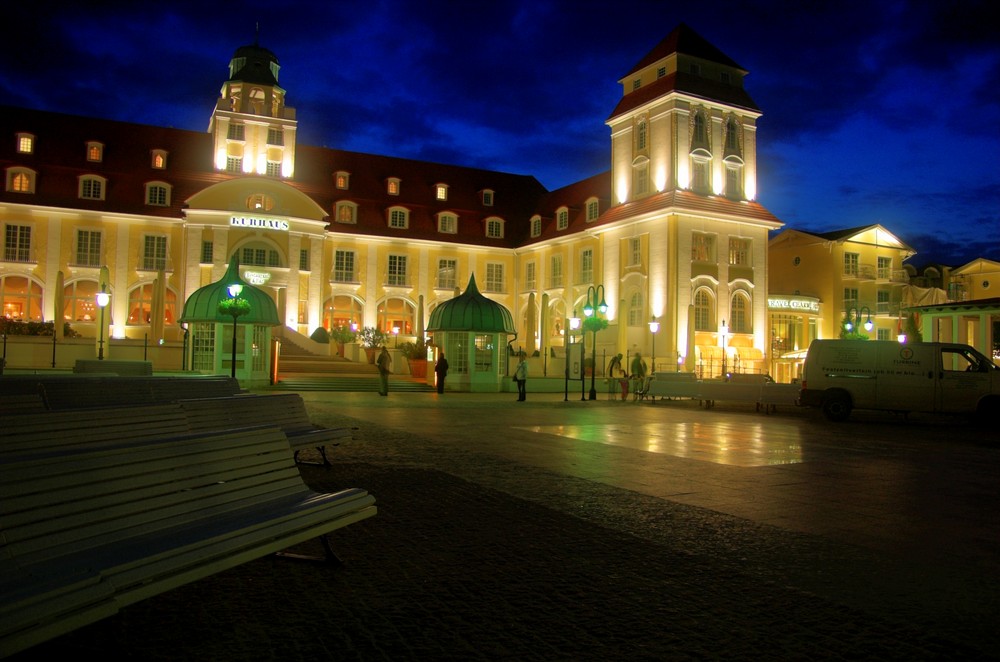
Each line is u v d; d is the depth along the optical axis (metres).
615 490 10.20
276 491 6.08
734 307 50.75
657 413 25.67
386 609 5.37
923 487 11.15
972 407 22.11
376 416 20.86
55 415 5.75
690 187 49.78
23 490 4.00
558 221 60.28
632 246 52.03
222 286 32.25
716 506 9.33
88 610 3.78
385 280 60.12
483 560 6.65
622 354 41.22
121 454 4.68
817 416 25.67
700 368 48.34
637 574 6.33
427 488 10.00
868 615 5.45
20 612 3.46
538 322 61.41
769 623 5.23
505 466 12.11
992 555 7.27
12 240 51.22
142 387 11.31
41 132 54.00
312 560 6.46
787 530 8.12
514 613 5.34
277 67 59.31
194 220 52.47
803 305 54.69
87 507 4.38
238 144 56.56
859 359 23.30
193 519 5.14
